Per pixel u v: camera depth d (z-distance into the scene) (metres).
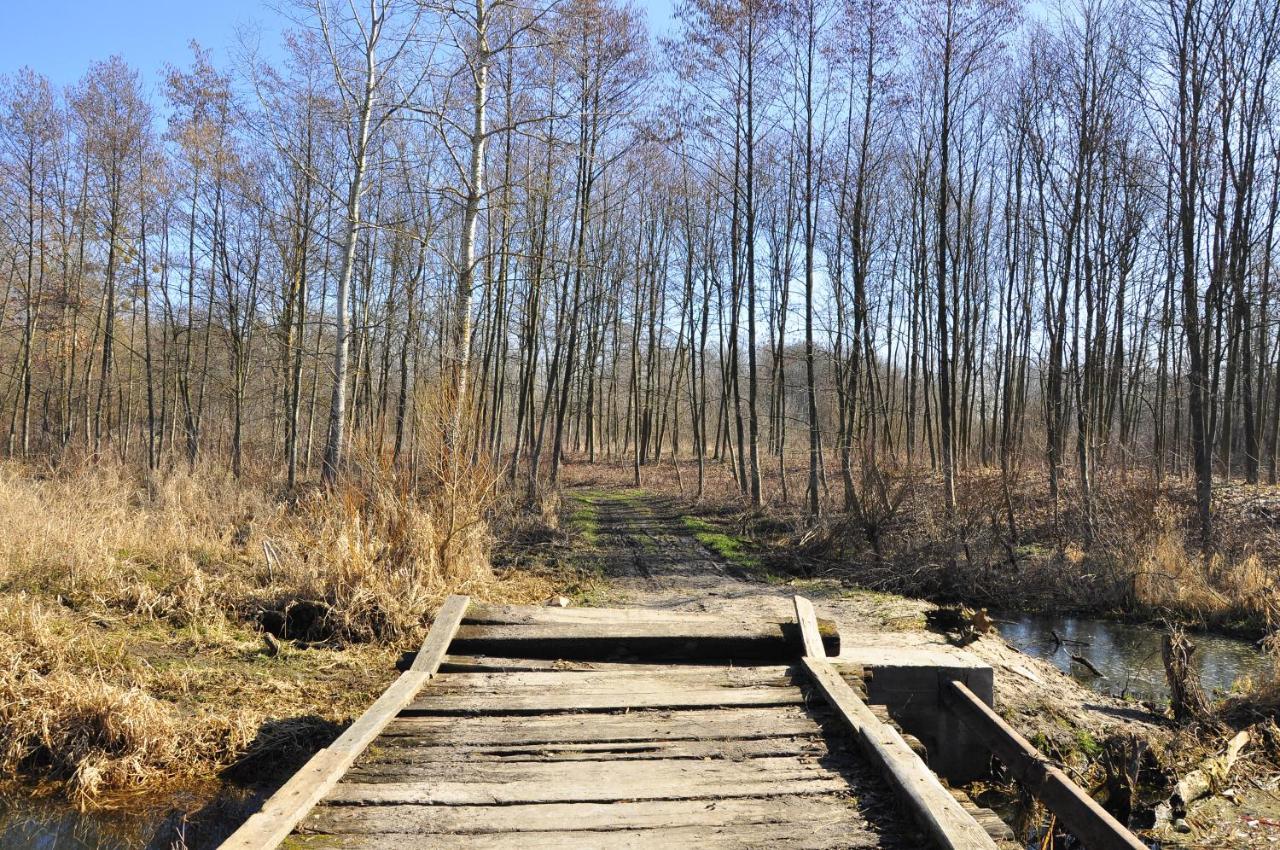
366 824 3.69
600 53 19.42
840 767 4.37
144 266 26.30
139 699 6.26
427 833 3.61
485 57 13.87
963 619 9.73
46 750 5.95
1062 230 22.38
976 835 3.30
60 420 31.83
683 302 38.88
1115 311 23.77
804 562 14.23
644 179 28.73
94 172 26.27
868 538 15.09
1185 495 17.80
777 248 26.42
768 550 15.60
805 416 43.22
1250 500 17.28
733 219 23.62
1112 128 19.94
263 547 10.25
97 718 6.06
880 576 13.36
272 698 6.92
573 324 24.14
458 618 6.55
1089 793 6.16
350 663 7.79
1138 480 17.50
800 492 23.88
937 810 3.54
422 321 25.88
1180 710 7.72
